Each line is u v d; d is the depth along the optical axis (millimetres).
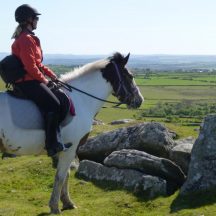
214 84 173500
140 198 10625
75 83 9625
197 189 10141
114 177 11812
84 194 11523
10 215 9789
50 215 9422
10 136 8625
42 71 9047
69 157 9430
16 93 8766
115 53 10062
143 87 153625
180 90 146875
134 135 13641
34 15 8758
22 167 14102
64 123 9086
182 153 11906
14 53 8703
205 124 10695
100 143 13977
